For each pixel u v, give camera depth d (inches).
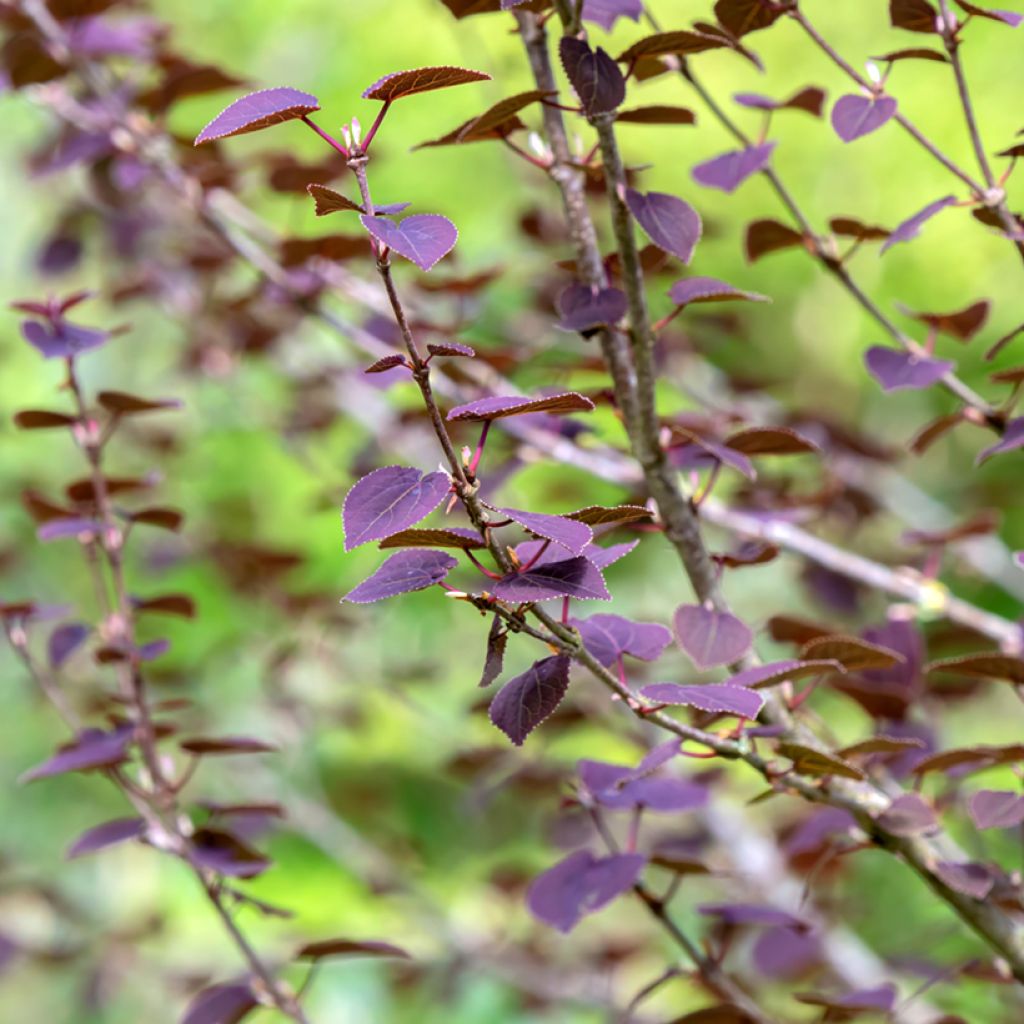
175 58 102.3
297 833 163.0
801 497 94.7
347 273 106.4
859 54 223.3
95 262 185.0
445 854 158.9
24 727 200.2
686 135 219.3
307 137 207.2
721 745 69.8
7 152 196.4
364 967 144.3
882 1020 98.2
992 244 215.2
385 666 137.8
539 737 109.0
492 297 130.2
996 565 127.6
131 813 202.1
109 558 80.4
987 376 76.0
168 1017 145.7
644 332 71.9
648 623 71.9
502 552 66.4
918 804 72.8
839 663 71.7
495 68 124.5
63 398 187.2
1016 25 72.5
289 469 181.5
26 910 138.6
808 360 221.3
